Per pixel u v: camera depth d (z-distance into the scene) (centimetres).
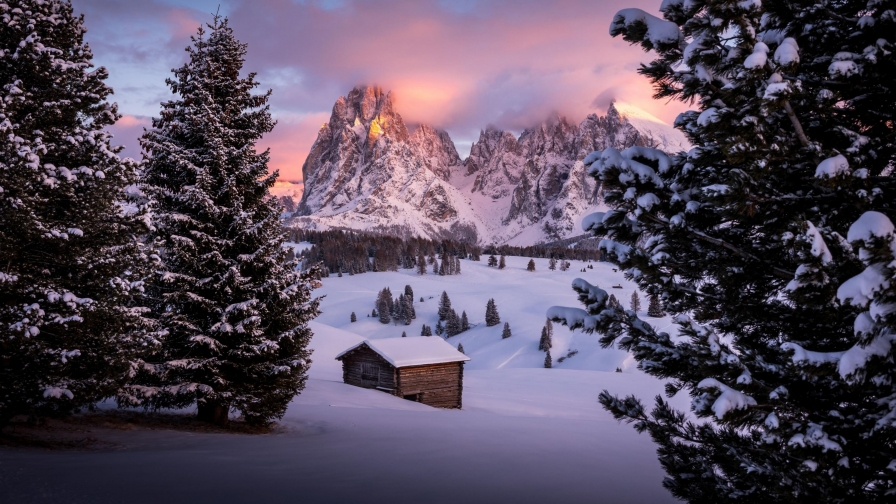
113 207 1373
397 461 1400
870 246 339
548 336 12669
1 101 1184
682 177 588
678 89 532
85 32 1445
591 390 5775
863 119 518
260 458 1329
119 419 1822
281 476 1113
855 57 458
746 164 450
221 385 1783
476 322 16550
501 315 16600
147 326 1480
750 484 552
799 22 506
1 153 1142
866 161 482
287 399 1925
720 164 570
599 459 1664
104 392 1347
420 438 1905
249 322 1744
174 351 1797
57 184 1238
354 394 3600
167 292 1834
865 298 347
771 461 494
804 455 414
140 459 1185
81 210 1302
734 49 436
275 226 1928
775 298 601
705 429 623
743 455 573
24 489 800
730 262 568
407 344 4103
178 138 1962
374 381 3994
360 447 1617
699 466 603
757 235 586
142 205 1430
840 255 404
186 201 1836
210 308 1772
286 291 1881
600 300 602
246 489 962
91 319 1268
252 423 1892
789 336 569
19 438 1324
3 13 1293
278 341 1858
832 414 453
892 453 434
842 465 413
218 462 1224
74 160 1350
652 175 543
